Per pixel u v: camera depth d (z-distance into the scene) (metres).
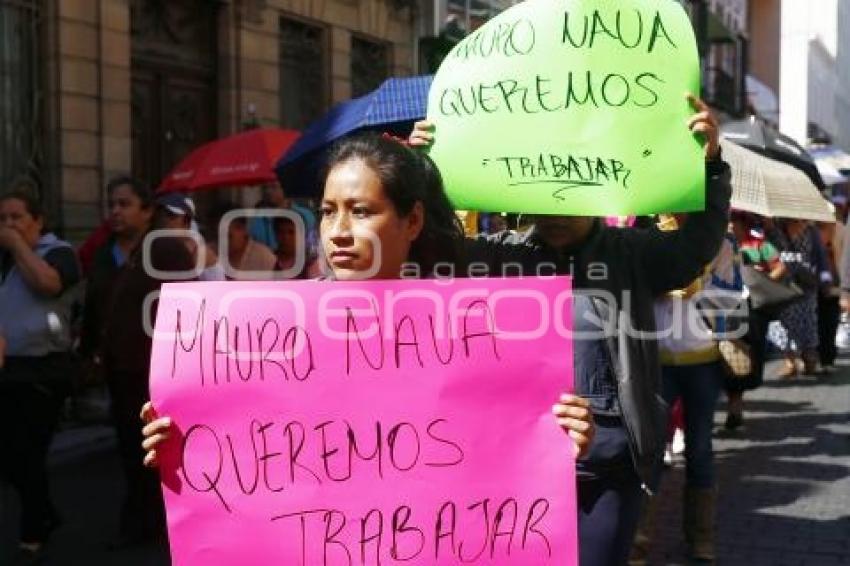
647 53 2.93
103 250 5.84
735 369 6.01
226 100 12.73
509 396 2.38
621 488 2.99
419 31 16.89
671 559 5.05
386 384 2.39
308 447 2.39
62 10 10.30
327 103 14.75
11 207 5.12
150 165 11.70
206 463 2.40
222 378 2.40
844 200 14.62
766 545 5.27
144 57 11.57
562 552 2.37
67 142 10.38
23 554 5.15
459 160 3.00
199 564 2.40
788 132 55.62
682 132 2.90
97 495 6.56
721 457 7.38
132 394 5.29
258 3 13.09
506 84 2.98
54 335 5.14
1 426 5.11
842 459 7.24
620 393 2.96
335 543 2.38
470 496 2.38
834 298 11.66
